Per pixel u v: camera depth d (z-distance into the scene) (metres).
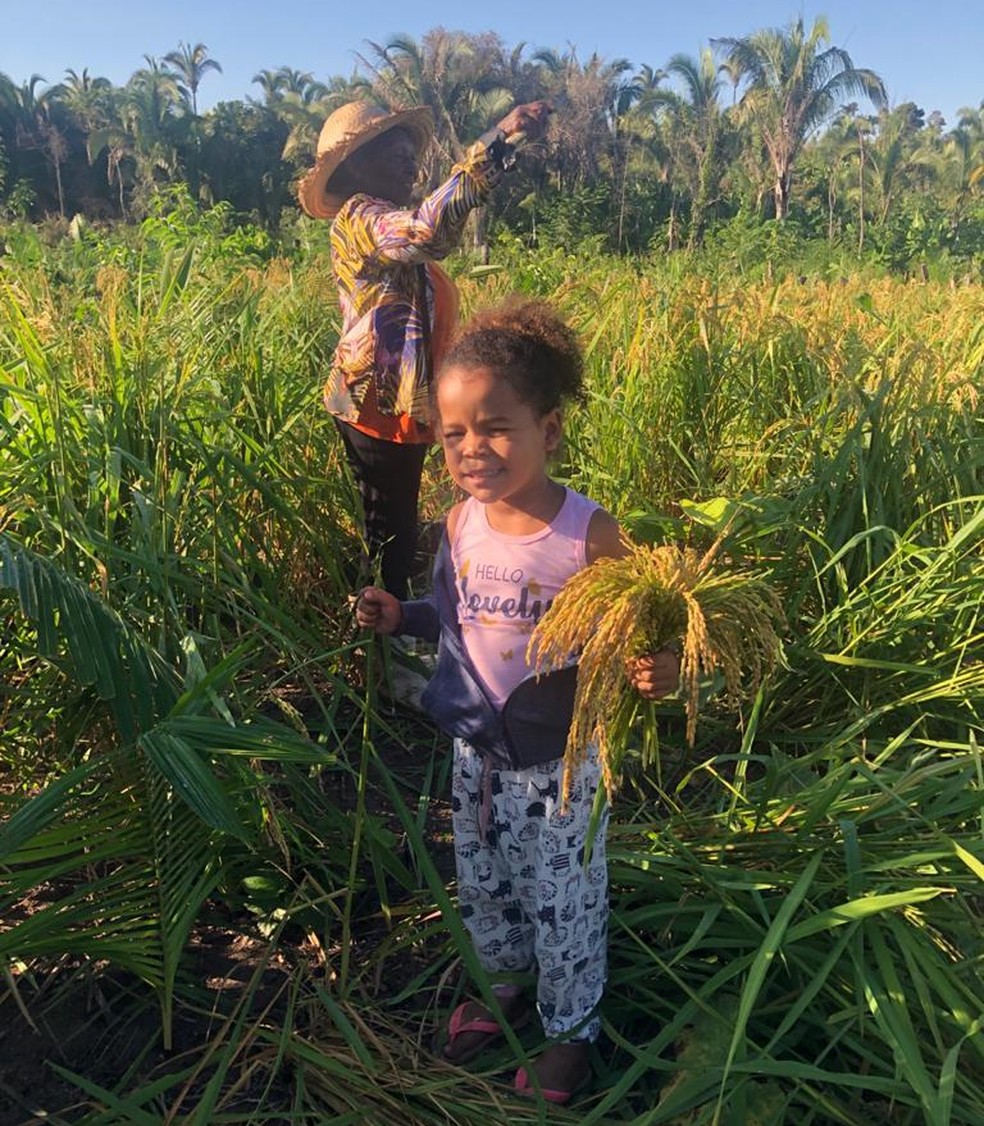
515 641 2.07
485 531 2.12
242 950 2.53
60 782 2.03
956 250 39.50
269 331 5.17
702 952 2.42
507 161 2.93
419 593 4.29
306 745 2.33
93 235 13.73
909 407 3.98
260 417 4.07
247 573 3.64
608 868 2.54
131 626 2.72
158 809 2.20
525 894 2.22
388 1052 2.21
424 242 3.07
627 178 43.62
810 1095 2.03
